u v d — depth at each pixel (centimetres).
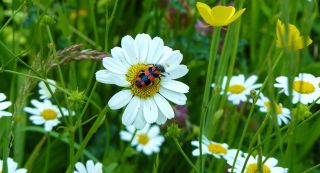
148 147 38
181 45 44
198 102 45
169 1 44
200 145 22
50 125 33
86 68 45
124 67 21
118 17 44
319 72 43
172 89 21
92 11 36
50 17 25
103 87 44
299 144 41
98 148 42
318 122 40
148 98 21
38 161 40
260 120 40
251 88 35
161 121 22
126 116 21
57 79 44
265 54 44
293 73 18
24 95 24
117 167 38
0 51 38
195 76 45
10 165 25
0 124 34
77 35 46
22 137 37
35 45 44
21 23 44
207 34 44
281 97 39
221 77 31
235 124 34
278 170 27
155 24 45
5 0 42
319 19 50
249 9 47
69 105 24
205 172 38
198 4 20
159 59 22
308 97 26
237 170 26
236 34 32
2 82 42
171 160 41
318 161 44
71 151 23
